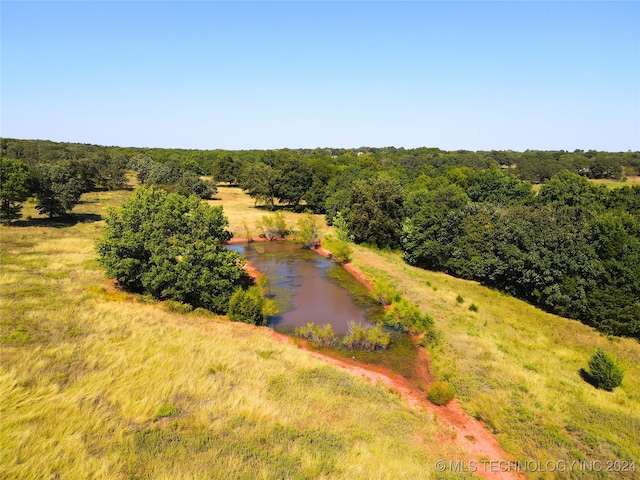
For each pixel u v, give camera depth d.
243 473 11.45
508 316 31.81
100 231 51.97
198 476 11.09
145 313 26.08
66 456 11.34
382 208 54.56
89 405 14.42
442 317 29.66
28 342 19.11
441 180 75.62
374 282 39.81
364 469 12.36
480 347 24.62
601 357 21.66
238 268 32.44
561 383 20.97
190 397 16.20
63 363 17.50
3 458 10.86
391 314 30.30
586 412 18.17
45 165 58.97
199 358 19.97
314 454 12.96
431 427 16.95
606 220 32.75
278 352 23.09
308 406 16.86
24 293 26.14
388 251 54.62
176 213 32.09
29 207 63.62
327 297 36.25
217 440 13.25
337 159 132.00
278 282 40.09
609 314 29.73
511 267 37.50
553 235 34.75
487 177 73.25
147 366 18.30
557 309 33.19
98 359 18.33
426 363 24.52
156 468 11.33
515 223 39.94
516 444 16.00
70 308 24.52
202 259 30.30
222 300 30.41
